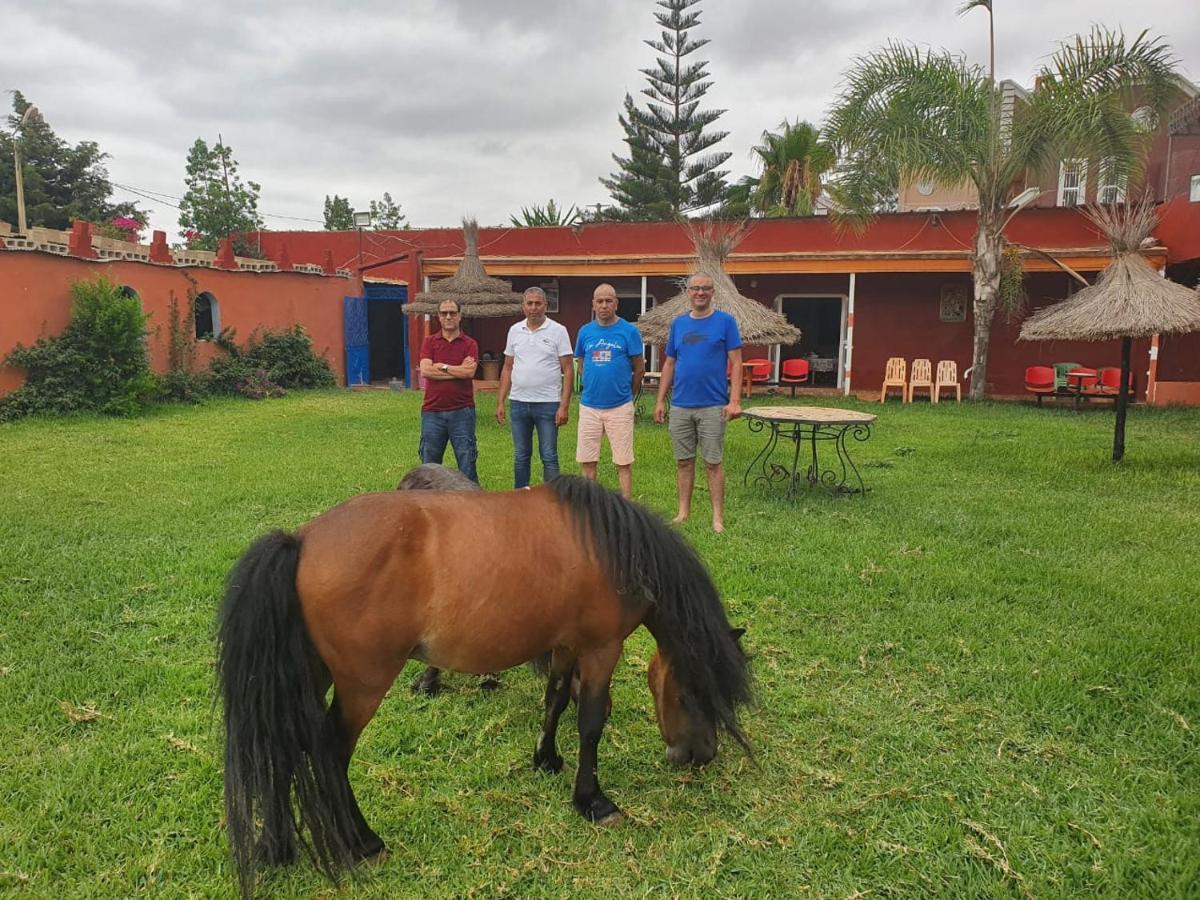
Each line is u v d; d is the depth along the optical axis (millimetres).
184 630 4141
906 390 15227
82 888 2369
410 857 2568
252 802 2201
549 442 6316
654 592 2623
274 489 7180
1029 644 4059
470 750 3209
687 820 2756
